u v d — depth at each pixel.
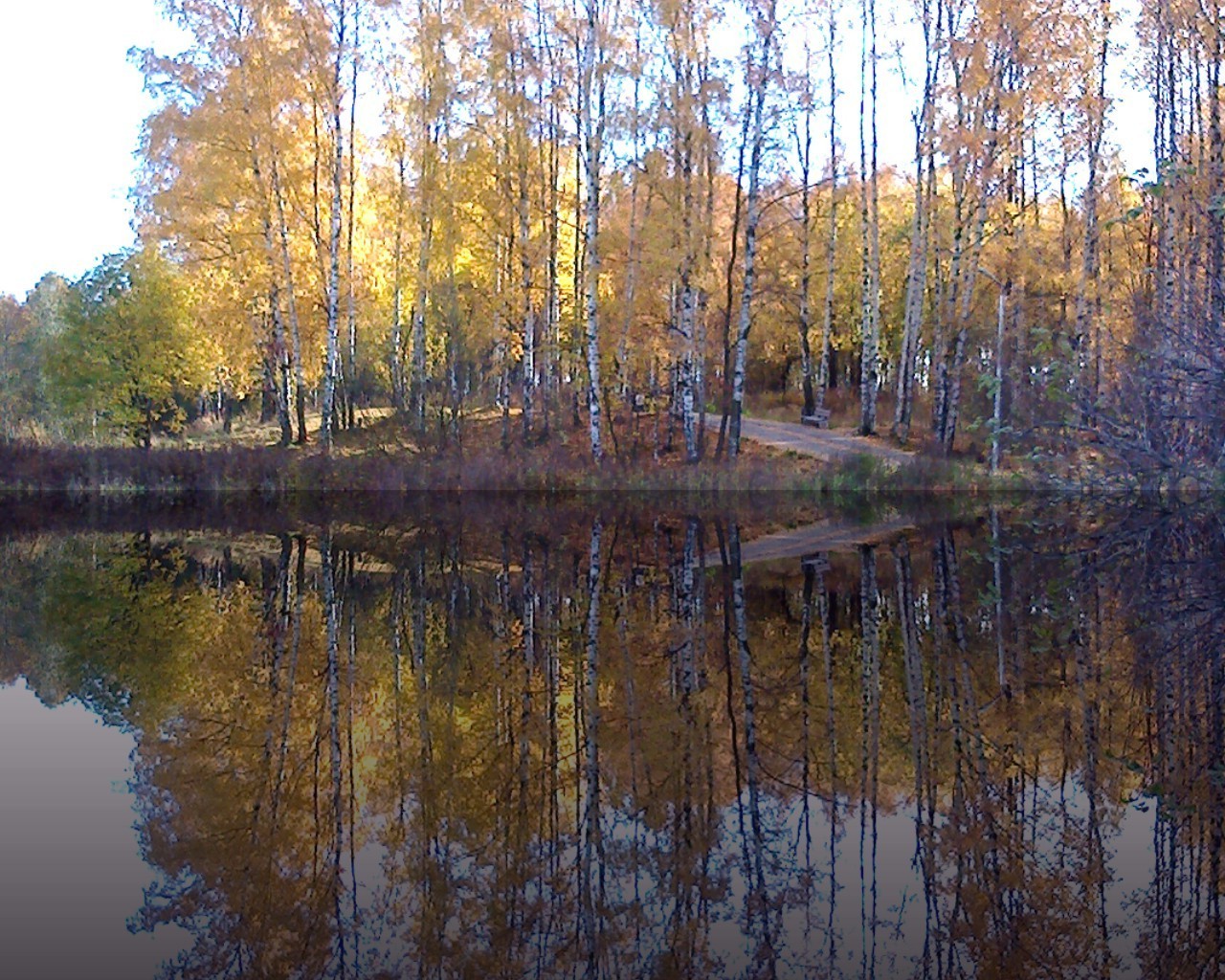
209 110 21.66
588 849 4.11
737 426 20.95
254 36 21.89
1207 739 5.19
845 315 34.94
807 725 5.54
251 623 8.60
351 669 6.97
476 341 24.03
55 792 4.73
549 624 8.40
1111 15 20.17
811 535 14.41
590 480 19.41
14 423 34.44
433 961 3.27
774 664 6.87
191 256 23.94
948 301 22.23
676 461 21.20
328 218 25.73
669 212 20.50
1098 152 19.78
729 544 13.62
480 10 22.02
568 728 5.61
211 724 5.77
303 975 3.18
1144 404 11.64
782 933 3.38
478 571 11.47
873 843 4.07
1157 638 7.25
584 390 26.95
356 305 29.30
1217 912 3.42
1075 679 6.32
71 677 6.79
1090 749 5.09
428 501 19.45
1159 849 3.95
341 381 28.84
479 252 24.80
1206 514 11.73
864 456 19.47
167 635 8.15
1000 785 4.64
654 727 5.59
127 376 27.31
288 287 23.08
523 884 3.81
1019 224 23.00
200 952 3.33
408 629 8.31
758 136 20.23
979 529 14.64
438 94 22.45
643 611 8.91
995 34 20.44
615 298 24.20
